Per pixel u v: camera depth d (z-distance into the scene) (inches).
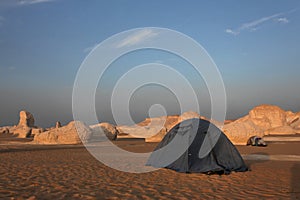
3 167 478.3
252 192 313.1
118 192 312.2
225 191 319.0
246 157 658.2
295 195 297.7
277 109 2341.3
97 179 385.7
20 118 1894.7
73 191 313.4
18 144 1069.8
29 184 345.1
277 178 396.2
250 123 1066.7
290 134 1818.4
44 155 676.1
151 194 304.3
